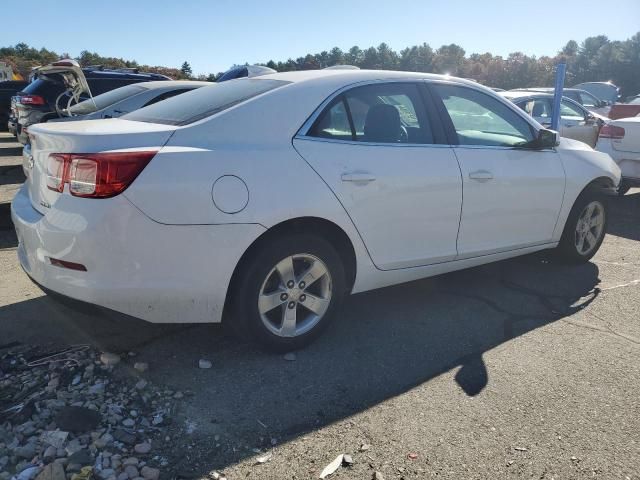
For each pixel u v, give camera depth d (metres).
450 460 2.45
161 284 2.84
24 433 2.48
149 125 3.12
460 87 4.16
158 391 2.91
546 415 2.80
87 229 2.70
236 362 3.25
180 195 2.80
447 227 3.88
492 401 2.91
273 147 3.13
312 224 3.28
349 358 3.34
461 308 4.15
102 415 2.65
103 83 10.66
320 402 2.87
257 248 3.08
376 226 3.49
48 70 5.95
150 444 2.48
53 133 2.94
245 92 3.40
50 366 3.09
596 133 10.52
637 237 6.35
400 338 3.63
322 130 3.34
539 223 4.57
